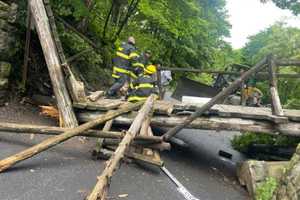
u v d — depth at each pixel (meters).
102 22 14.86
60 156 5.71
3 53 7.33
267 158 8.65
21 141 5.99
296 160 4.59
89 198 3.61
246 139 9.52
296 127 6.96
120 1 14.30
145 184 5.25
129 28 16.78
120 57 8.91
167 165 6.59
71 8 9.94
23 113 7.36
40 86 8.80
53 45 7.27
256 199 5.45
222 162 7.91
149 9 15.73
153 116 7.24
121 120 7.14
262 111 7.47
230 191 5.93
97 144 6.03
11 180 4.52
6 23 7.28
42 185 4.54
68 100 7.08
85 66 11.38
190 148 8.65
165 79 13.01
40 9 7.23
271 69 6.72
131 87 8.29
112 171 4.26
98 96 8.04
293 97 12.12
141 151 6.21
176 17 17.34
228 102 12.91
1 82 7.19
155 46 19.03
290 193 4.27
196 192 5.46
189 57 24.64
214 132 11.80
